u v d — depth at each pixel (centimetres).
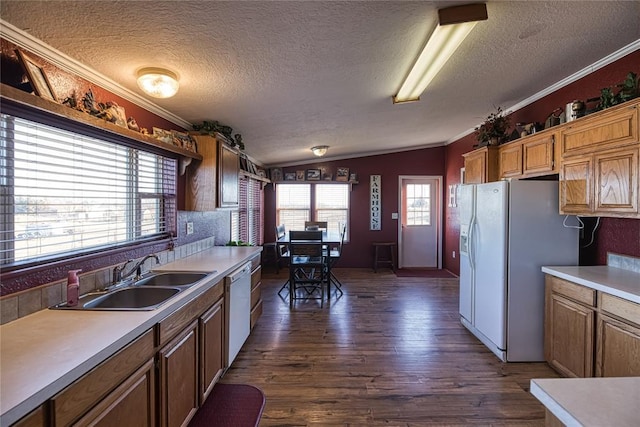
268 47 178
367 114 350
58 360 99
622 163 192
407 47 192
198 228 320
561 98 283
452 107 353
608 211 202
